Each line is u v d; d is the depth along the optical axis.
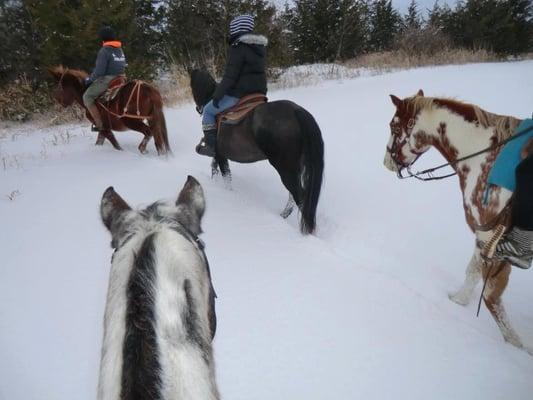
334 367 3.00
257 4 13.70
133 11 12.77
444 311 3.66
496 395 2.80
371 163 7.09
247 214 5.31
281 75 14.91
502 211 3.12
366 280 4.02
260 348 3.15
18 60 12.00
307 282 3.94
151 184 6.12
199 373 1.27
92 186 6.13
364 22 21.52
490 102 9.65
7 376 2.94
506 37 21.22
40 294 3.82
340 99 10.98
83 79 8.09
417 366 3.03
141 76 12.73
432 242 4.94
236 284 3.89
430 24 22.05
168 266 1.38
